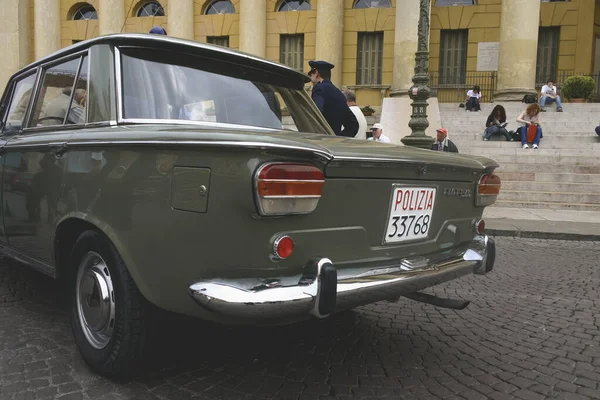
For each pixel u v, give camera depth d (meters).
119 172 2.39
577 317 4.00
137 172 2.31
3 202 3.49
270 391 2.61
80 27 24.50
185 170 2.13
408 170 2.51
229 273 2.10
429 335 3.54
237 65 3.20
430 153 2.77
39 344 3.06
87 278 2.72
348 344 3.32
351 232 2.33
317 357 3.08
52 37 24.28
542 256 6.54
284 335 3.42
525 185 11.32
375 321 3.81
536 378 2.89
